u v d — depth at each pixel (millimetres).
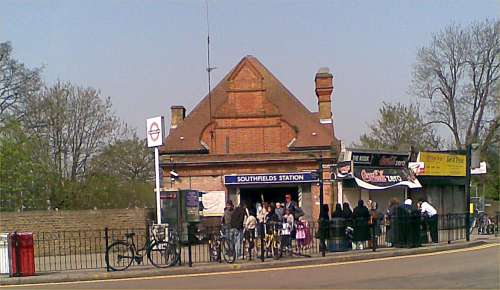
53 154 47125
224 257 21125
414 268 18062
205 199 37344
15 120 40562
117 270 19359
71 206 44188
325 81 42750
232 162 37562
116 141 54156
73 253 27094
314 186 37094
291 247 22297
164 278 18094
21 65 43938
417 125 59000
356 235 23141
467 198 28953
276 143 39500
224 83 42844
